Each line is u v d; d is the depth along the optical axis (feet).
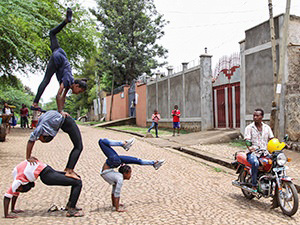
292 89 33.58
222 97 51.83
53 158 32.40
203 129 53.21
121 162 16.33
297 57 34.12
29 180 14.57
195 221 14.28
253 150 17.15
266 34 37.11
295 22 35.12
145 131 62.39
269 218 15.15
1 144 41.83
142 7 107.04
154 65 110.93
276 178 16.06
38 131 14.40
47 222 13.71
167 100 68.74
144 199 18.29
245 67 41.24
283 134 33.32
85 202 17.58
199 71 54.54
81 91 15.85
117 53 103.91
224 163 28.73
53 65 15.48
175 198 18.56
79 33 63.21
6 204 14.28
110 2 105.60
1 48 38.37
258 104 38.65
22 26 35.40
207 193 19.95
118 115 108.88
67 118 15.20
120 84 116.78
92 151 37.24
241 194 19.86
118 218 14.58
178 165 29.17
